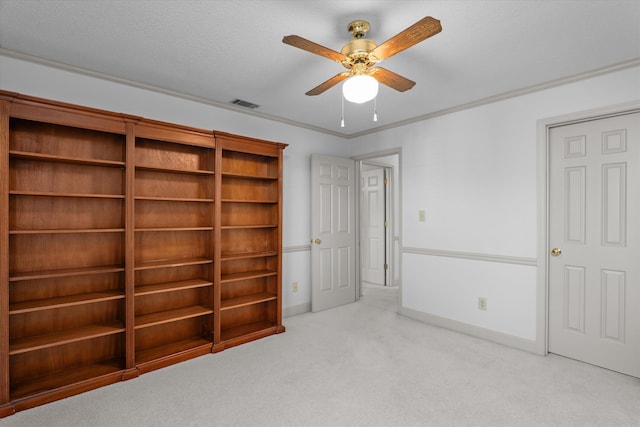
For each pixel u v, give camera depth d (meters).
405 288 3.92
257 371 2.55
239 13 1.90
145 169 2.74
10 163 2.22
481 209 3.26
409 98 3.22
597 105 2.59
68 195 2.22
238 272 3.42
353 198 4.59
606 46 2.24
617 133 2.56
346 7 1.84
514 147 3.04
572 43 2.20
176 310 2.92
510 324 3.05
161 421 1.94
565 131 2.81
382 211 5.65
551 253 2.88
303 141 4.12
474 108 3.31
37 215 2.33
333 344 3.08
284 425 1.91
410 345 3.05
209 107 3.31
